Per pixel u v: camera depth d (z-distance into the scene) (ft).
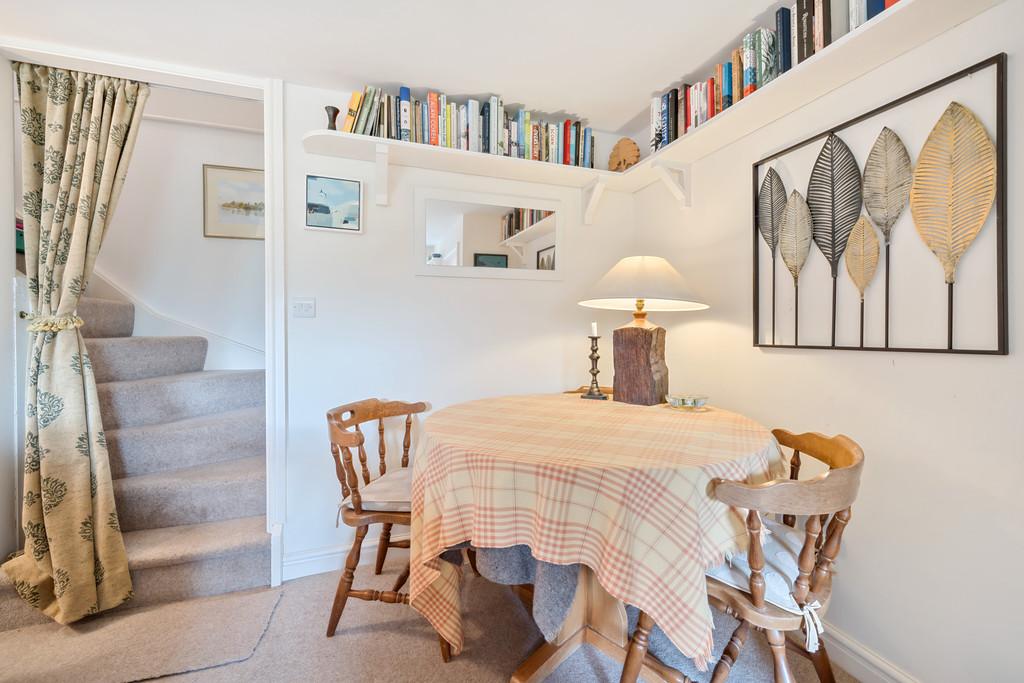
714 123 5.31
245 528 6.13
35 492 5.05
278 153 6.02
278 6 4.52
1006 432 3.28
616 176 7.17
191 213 8.85
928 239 3.72
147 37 5.01
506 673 4.38
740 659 4.58
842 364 4.47
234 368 9.09
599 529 3.09
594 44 5.23
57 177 5.34
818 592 3.24
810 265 4.78
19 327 5.61
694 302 5.24
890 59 4.00
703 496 3.16
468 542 4.12
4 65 5.25
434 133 6.26
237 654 4.60
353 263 6.45
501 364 7.29
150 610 5.33
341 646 4.75
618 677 4.32
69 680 4.24
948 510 3.65
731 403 5.90
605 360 7.96
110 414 6.54
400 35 5.03
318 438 6.32
